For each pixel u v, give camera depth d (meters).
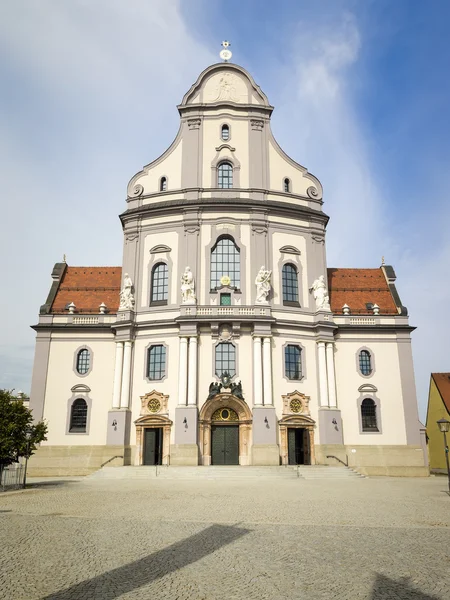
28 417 33.34
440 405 64.69
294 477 39.53
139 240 51.59
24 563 12.50
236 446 46.00
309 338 49.56
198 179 52.00
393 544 14.82
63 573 11.67
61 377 49.09
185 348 46.44
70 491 28.95
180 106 53.88
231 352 47.19
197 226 50.25
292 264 51.34
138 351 48.25
